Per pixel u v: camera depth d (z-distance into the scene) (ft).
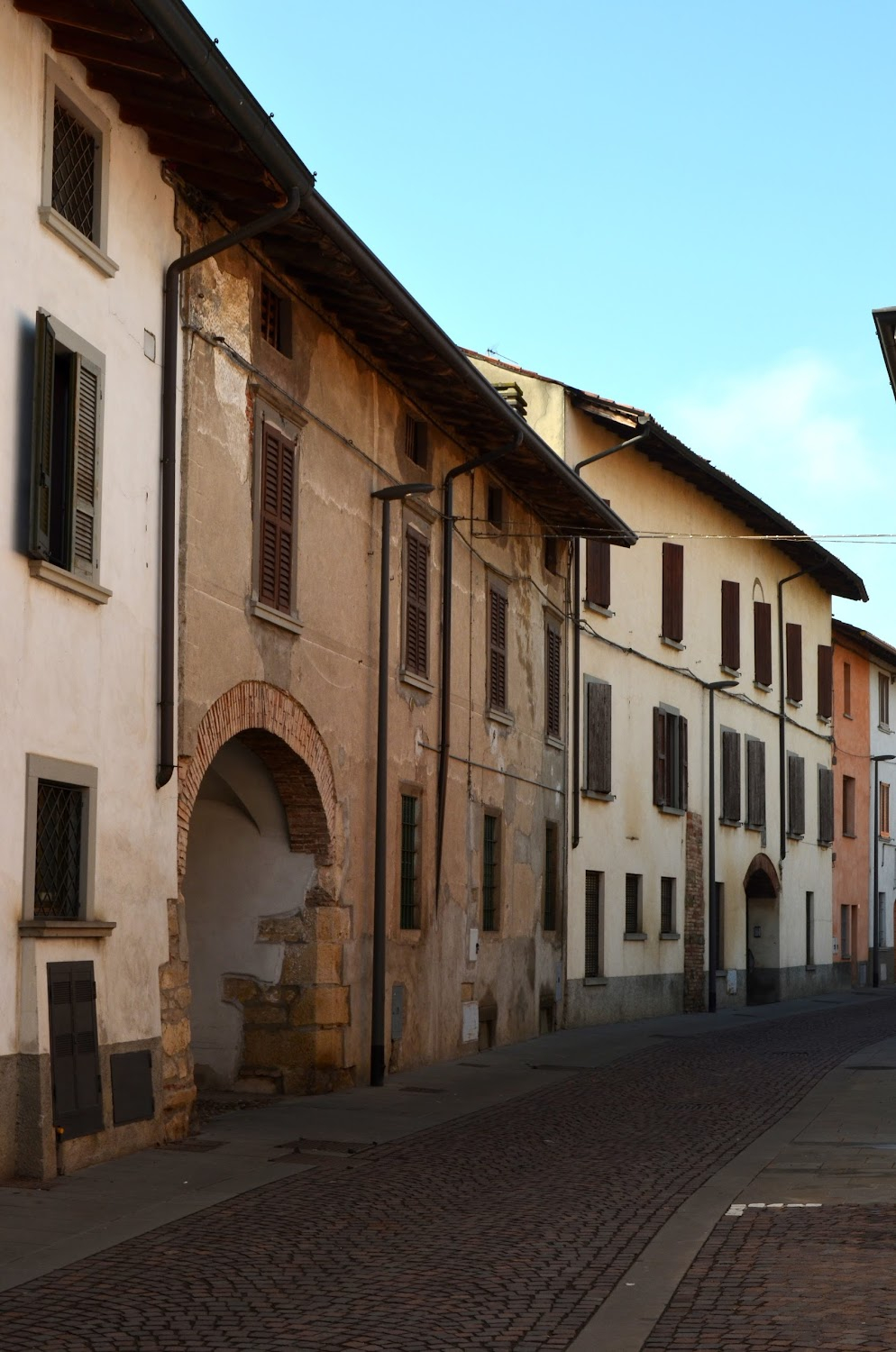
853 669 160.35
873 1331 23.88
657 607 106.83
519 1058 73.31
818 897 144.15
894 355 54.34
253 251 51.37
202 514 47.62
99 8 38.04
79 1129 38.96
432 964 69.00
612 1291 27.25
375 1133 48.01
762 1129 49.47
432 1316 25.48
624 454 101.24
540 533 85.66
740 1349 23.16
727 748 119.96
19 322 37.88
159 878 44.57
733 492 114.83
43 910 39.04
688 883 111.65
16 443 37.65
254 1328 24.62
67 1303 26.03
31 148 38.45
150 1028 43.57
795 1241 30.99
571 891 91.25
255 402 51.65
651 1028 93.50
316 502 56.70
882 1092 59.41
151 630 44.52
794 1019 104.83
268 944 58.18
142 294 44.42
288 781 56.70
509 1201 36.42
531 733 84.12
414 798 67.26
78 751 40.19
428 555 68.54
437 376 63.77
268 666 52.37
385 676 60.59
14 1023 37.06
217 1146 44.14
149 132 44.45
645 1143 46.55
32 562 37.88
